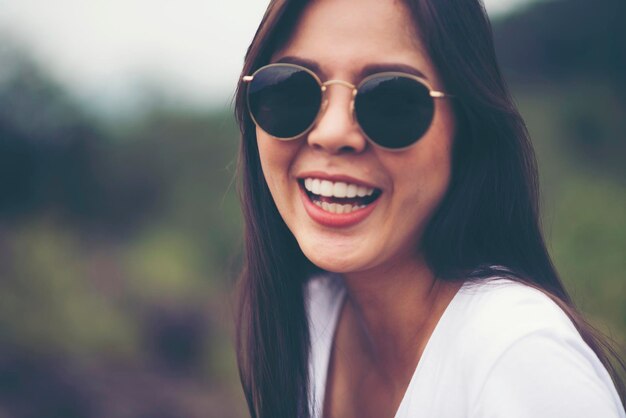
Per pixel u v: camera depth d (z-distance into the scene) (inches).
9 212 438.6
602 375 47.2
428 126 52.2
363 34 52.5
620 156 478.3
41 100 484.4
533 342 46.0
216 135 510.0
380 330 64.1
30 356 265.7
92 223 457.1
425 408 52.1
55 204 461.7
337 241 56.0
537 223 59.7
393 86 51.8
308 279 71.6
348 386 69.2
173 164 490.6
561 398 43.8
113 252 394.9
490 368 47.4
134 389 253.8
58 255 351.3
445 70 52.9
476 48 54.5
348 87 53.1
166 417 234.4
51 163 474.9
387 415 65.2
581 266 262.1
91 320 292.4
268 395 69.5
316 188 55.9
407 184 53.7
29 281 304.5
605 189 376.5
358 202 55.6
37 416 229.1
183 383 264.8
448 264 56.7
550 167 438.6
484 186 56.7
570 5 676.1
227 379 268.4
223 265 360.5
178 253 386.9
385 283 60.7
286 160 56.8
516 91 639.8
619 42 637.9
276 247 68.1
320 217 56.0
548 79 658.2
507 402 45.5
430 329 59.2
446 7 52.6
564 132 519.2
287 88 54.7
